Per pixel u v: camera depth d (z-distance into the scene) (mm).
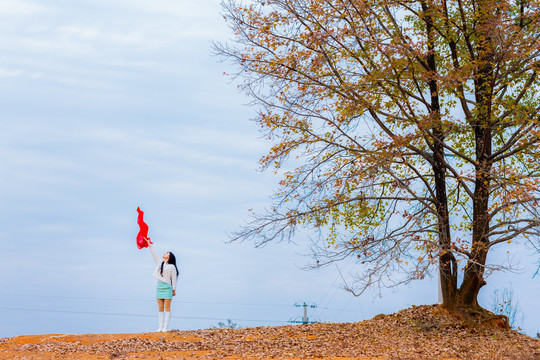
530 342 15258
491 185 15641
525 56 14695
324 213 16719
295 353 12945
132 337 15273
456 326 16578
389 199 16656
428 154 16812
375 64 15516
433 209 16641
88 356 12648
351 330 16516
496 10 15008
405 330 16391
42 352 13070
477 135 17141
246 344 14297
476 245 16359
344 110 15672
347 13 15570
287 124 16453
